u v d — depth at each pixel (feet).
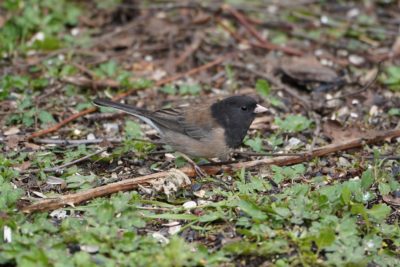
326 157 36.50
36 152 36.19
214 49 48.37
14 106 40.55
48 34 48.44
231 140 34.60
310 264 27.25
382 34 50.03
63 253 26.91
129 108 35.73
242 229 28.73
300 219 29.09
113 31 49.52
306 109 41.96
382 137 37.76
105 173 34.76
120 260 26.55
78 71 44.73
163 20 50.62
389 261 27.73
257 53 48.01
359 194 31.35
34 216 30.01
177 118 34.73
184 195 32.73
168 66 46.29
